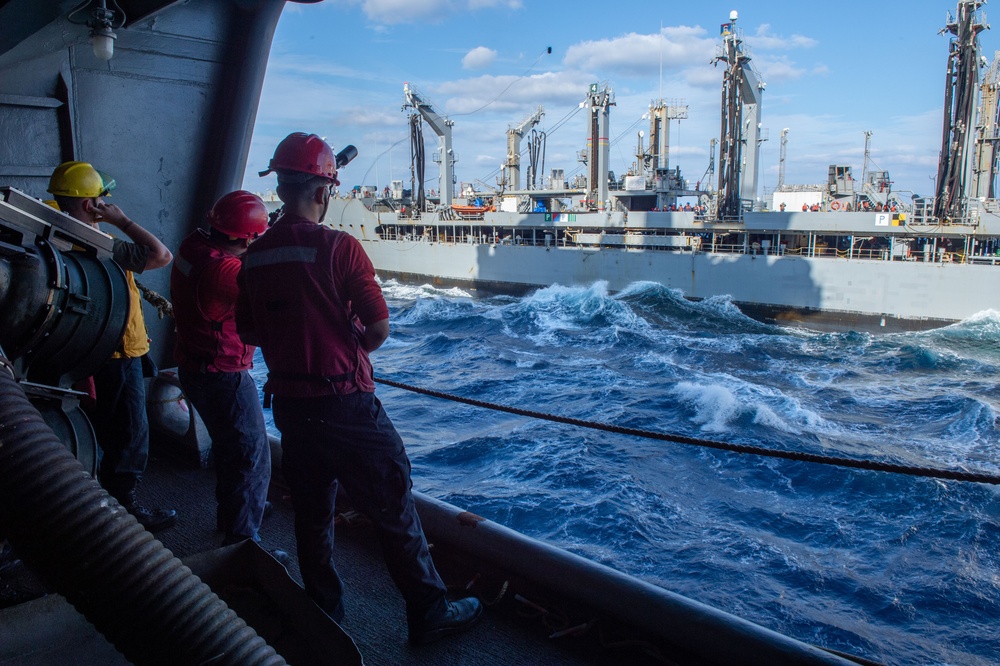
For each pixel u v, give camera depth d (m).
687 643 2.21
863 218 35.22
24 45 3.23
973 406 19.97
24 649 1.74
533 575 2.59
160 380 4.18
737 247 39.59
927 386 23.91
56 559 1.33
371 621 2.55
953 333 30.77
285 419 2.15
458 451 15.77
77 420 2.21
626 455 15.62
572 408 20.59
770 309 36.50
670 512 12.82
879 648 9.05
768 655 2.08
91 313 2.14
